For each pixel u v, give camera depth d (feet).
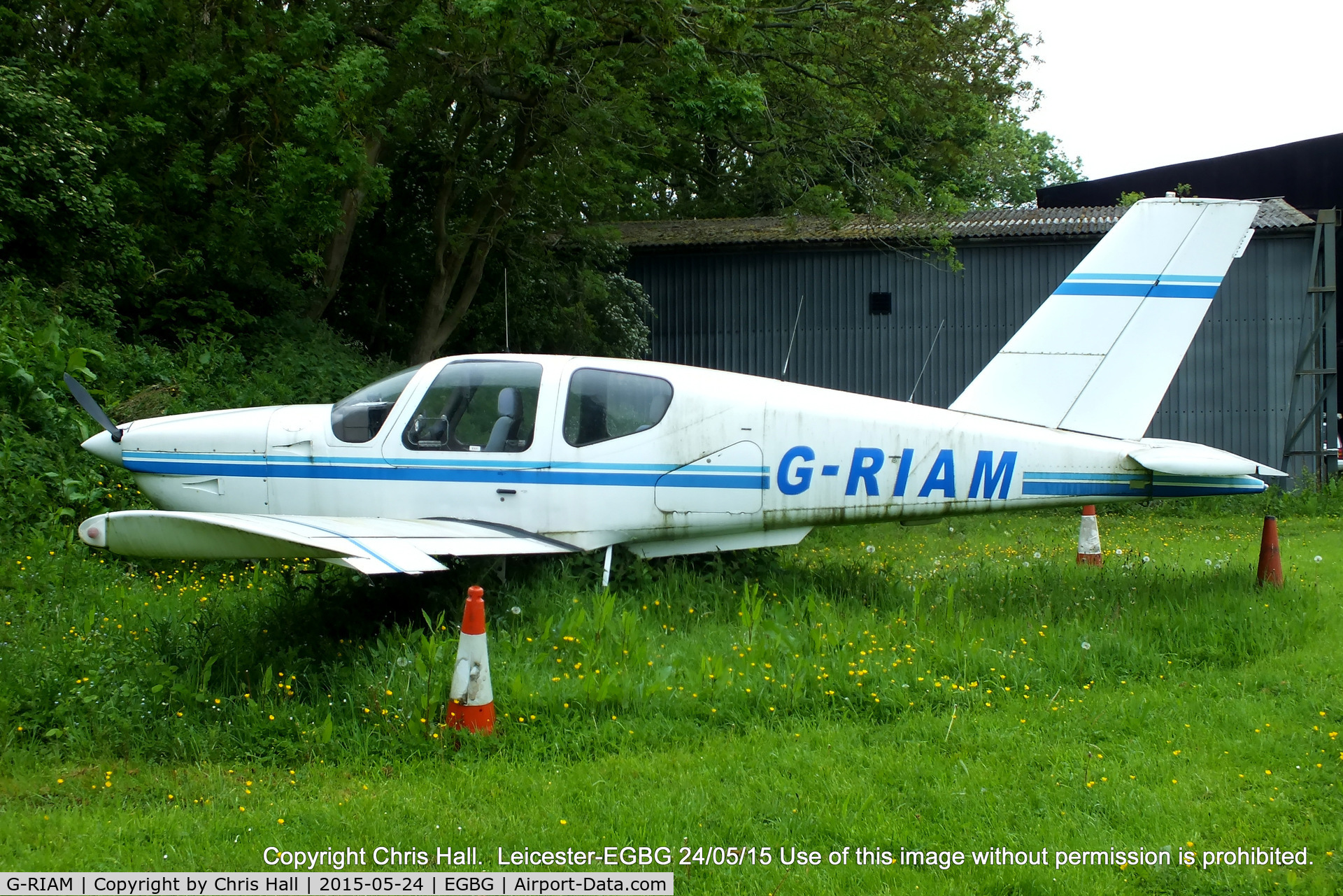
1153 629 17.80
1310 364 48.98
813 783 11.73
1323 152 68.03
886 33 46.70
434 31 38.78
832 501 20.72
